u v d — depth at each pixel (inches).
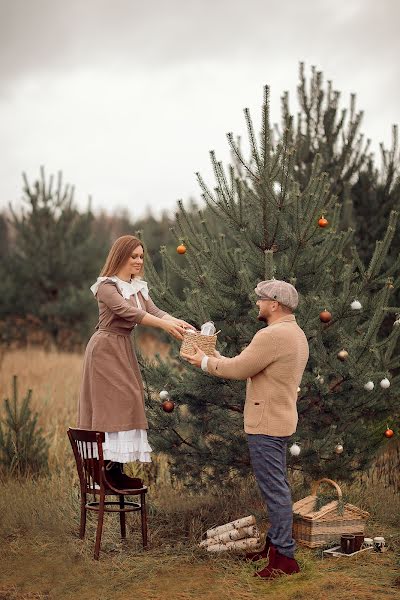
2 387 441.4
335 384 231.8
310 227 225.5
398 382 237.1
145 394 240.5
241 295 232.8
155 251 717.9
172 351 259.9
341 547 210.8
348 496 251.0
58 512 240.1
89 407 215.5
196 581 189.2
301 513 218.7
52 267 697.0
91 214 736.3
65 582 187.9
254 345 190.1
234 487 243.8
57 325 687.7
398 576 190.2
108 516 245.8
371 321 229.3
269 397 191.3
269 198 228.5
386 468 281.9
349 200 335.6
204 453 235.1
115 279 213.9
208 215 330.3
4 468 296.2
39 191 707.4
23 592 182.4
